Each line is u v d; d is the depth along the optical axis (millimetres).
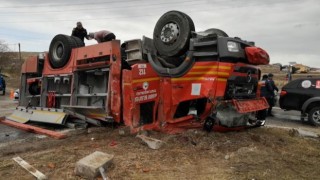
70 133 8062
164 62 7137
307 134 8219
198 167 5234
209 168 5184
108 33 8734
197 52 6516
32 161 5492
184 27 6672
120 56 7852
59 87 9555
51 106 9555
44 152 6113
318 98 11367
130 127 7020
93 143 6770
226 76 6262
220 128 6789
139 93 6953
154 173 4938
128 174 4859
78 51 8711
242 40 6789
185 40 6637
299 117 13141
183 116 7039
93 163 4840
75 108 8648
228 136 6781
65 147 6504
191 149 6090
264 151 6062
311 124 11367
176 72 6785
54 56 9445
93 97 8305
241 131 7395
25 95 10844
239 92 6902
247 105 6672
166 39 6938
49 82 9906
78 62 8648
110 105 7719
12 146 6938
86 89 8688
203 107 6574
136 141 6648
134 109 6926
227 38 6262
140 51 7246
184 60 6691
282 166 5355
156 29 7184
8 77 49125
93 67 8188
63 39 9102
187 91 6633
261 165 5340
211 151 5973
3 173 4961
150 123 7293
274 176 4875
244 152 5891
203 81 6371
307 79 11961
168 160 5539
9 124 9742
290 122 11883
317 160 5816
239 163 5398
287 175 4949
